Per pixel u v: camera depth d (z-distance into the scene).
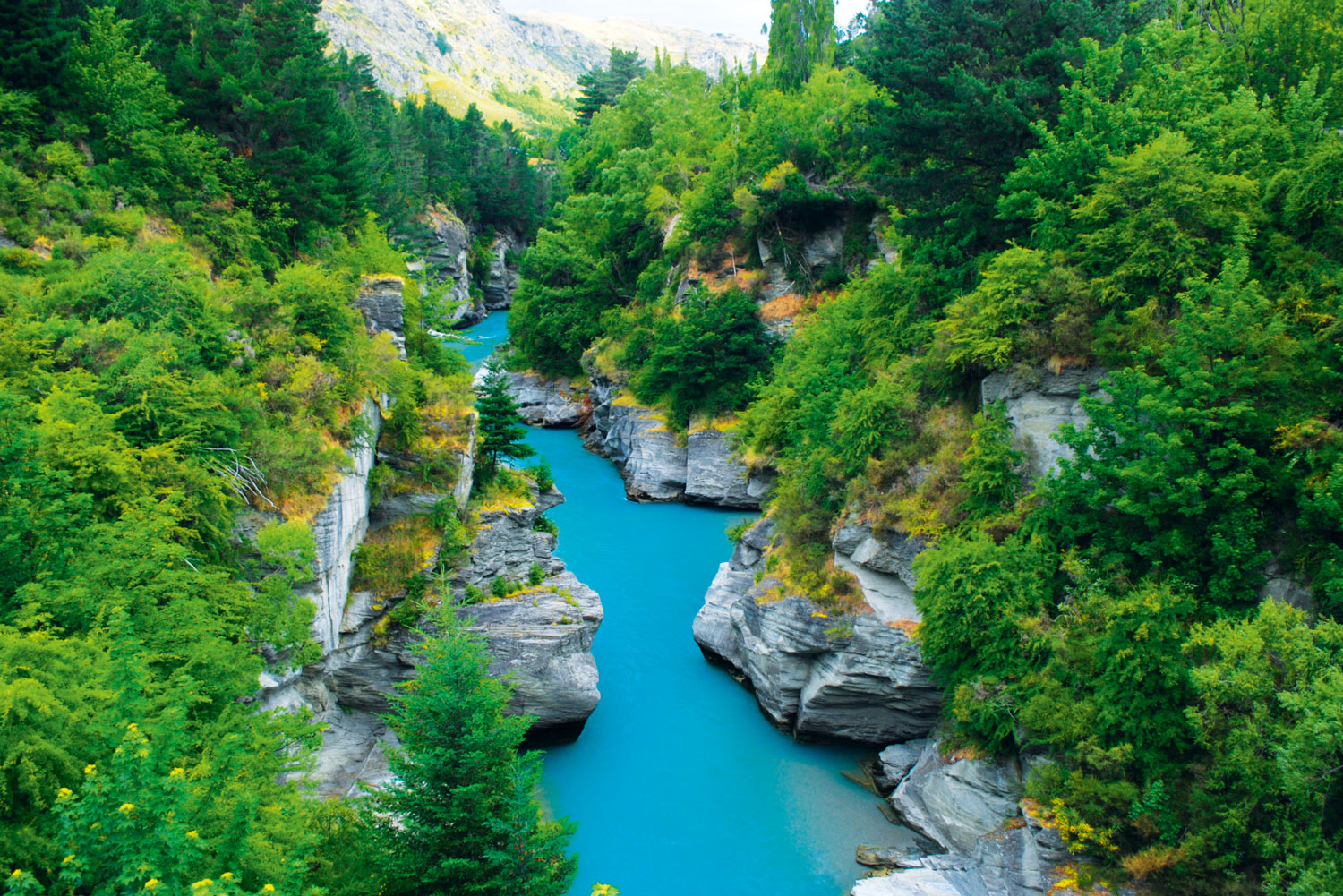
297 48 41.06
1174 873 17.98
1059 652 21.62
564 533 50.09
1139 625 20.34
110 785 10.55
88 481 17.70
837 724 28.84
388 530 28.55
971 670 23.80
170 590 17.39
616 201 75.69
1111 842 19.12
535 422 78.12
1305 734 15.35
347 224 44.50
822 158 60.62
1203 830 17.70
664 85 88.44
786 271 59.81
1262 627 17.58
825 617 28.17
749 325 57.38
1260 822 17.23
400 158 93.38
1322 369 21.14
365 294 36.38
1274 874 15.87
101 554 16.08
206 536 20.92
